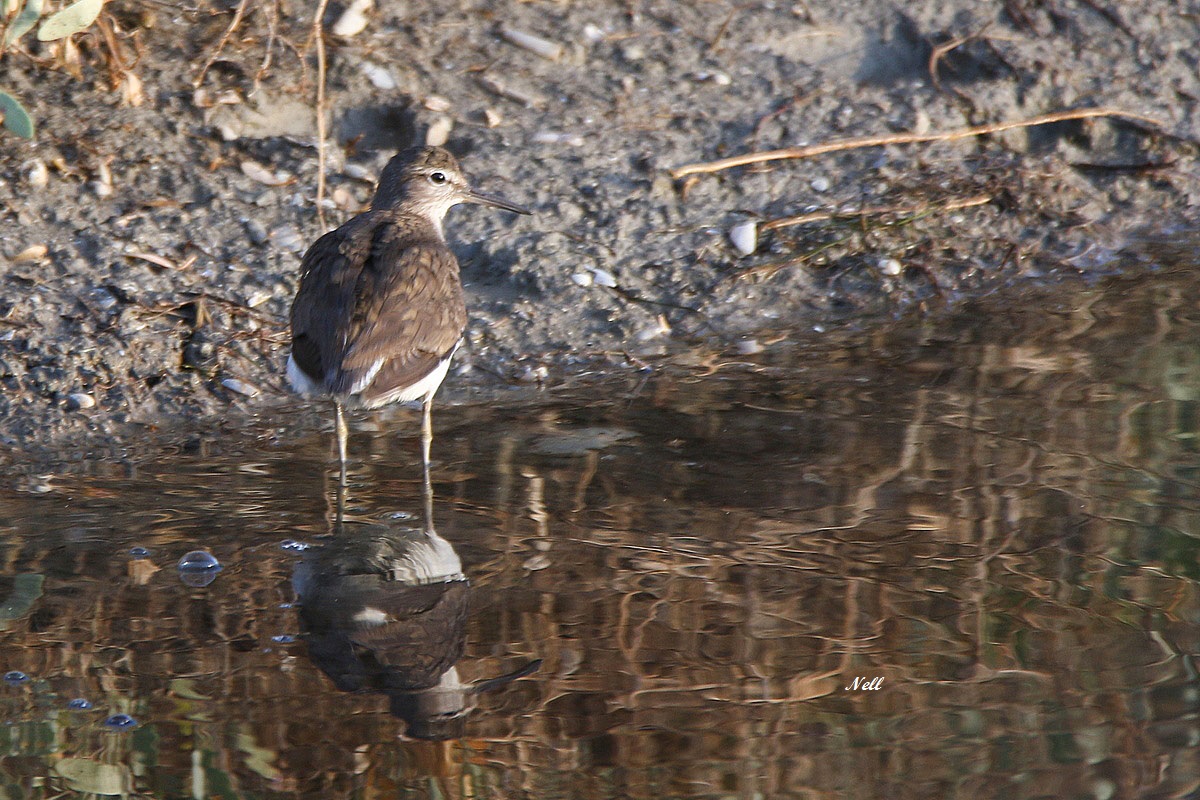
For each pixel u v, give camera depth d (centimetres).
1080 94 1570
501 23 1535
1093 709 742
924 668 780
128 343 1176
